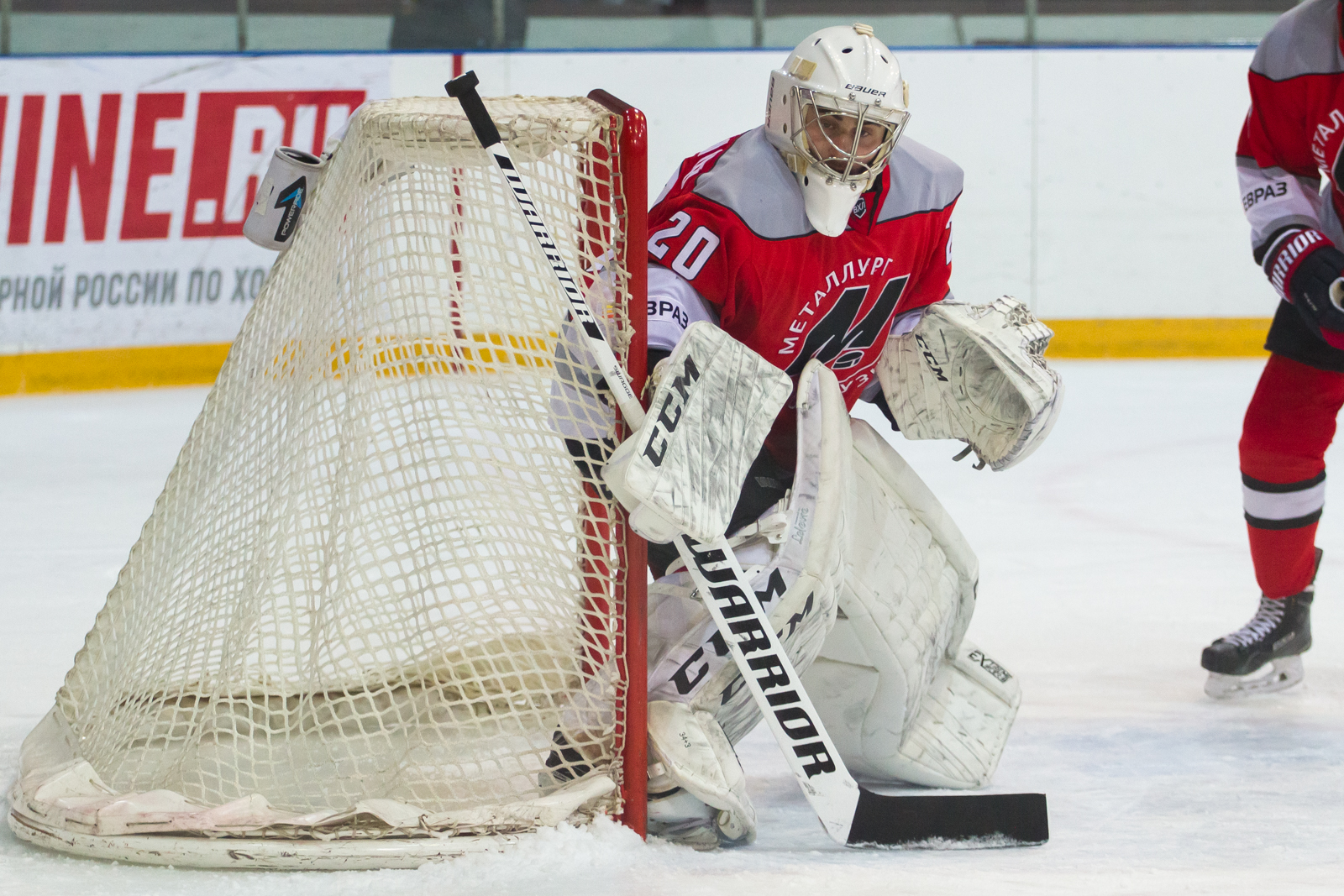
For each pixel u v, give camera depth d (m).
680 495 6.03
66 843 6.36
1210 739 8.88
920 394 8.70
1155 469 19.78
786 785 8.13
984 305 8.24
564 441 6.73
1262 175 10.05
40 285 26.80
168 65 27.17
